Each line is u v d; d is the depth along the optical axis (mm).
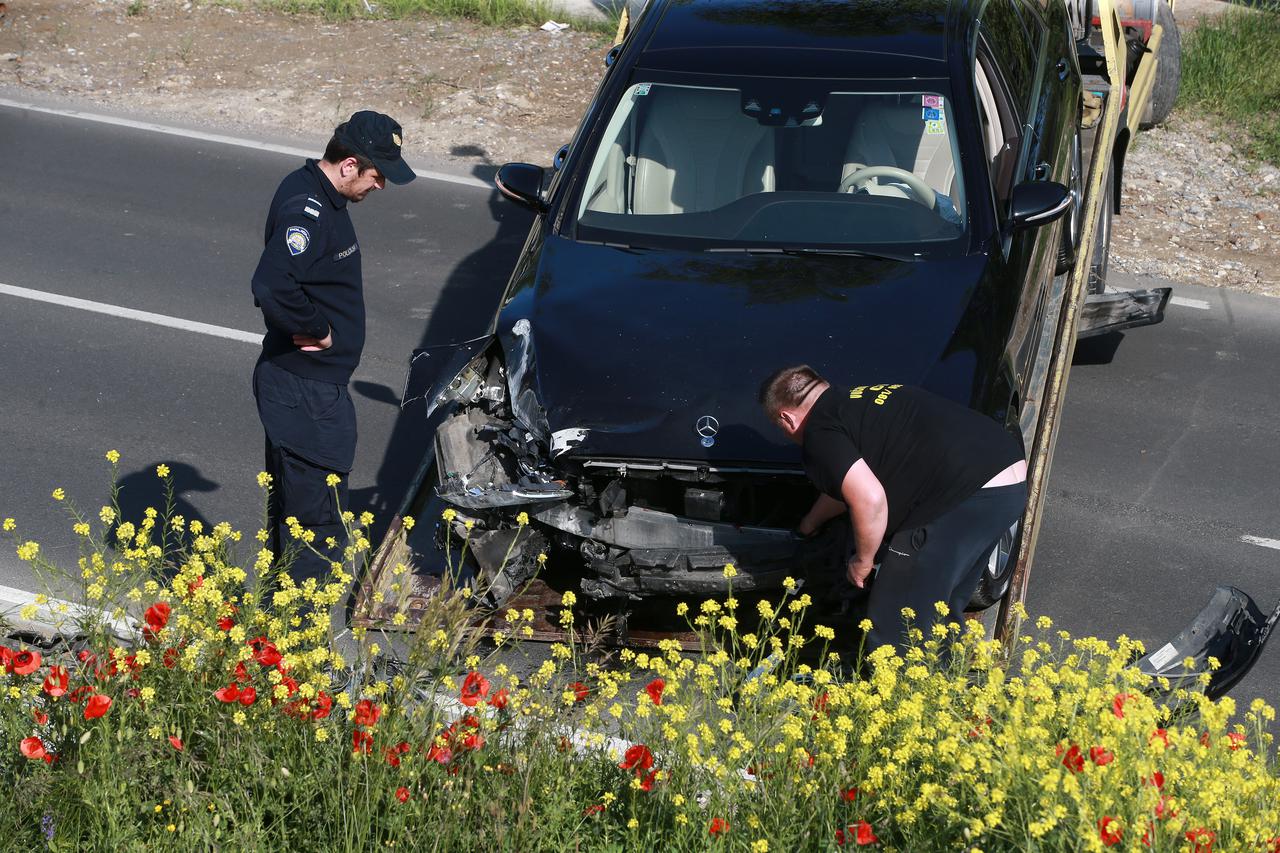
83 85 31812
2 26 35219
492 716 9734
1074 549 14711
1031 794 8047
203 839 8539
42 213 24906
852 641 12039
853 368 11812
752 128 14625
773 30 15633
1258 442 17062
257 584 10242
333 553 12859
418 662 9445
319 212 11742
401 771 8820
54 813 8633
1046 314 14984
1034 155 15414
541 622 12422
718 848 8352
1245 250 24031
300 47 34219
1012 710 8625
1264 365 19359
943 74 14680
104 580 10031
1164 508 15547
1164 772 8406
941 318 12359
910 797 8648
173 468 16438
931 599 10844
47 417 17625
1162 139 29000
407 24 35969
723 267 13422
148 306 21172
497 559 12188
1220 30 32969
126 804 8656
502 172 15008
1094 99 19203
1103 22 20047
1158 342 20141
